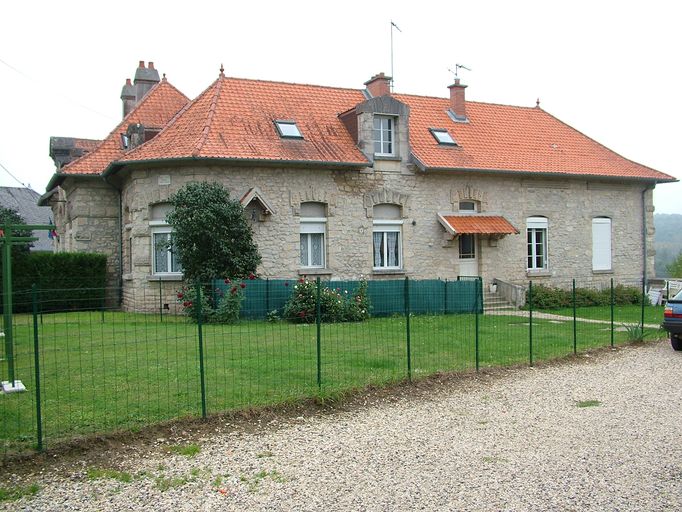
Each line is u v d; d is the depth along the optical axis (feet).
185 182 62.64
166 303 61.00
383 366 36.73
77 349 39.32
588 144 88.48
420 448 24.75
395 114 70.74
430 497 20.15
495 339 48.01
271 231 64.75
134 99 89.86
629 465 22.95
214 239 58.59
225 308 53.36
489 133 82.23
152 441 24.56
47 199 97.25
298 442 25.20
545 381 36.37
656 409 30.53
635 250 87.15
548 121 90.22
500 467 22.75
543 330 53.52
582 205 83.05
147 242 63.98
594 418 28.99
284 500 19.88
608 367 40.50
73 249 76.74
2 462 21.86
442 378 35.42
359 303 58.03
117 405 27.66
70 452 23.06
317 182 67.05
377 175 69.97
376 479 21.59
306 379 32.73
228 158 61.26
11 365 30.27
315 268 66.85
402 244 71.36
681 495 20.29
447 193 73.82
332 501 19.83
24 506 19.27
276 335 46.57
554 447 24.95
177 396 29.12
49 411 26.68
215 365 35.17
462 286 65.77
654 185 88.12
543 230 80.69
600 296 78.59
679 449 24.68
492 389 34.32
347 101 76.38
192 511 19.10
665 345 48.65
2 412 26.53
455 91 82.99
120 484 20.93
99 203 72.90
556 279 80.94
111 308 36.86
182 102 81.15
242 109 68.90
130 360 36.70
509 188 77.71
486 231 72.54
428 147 75.00
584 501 19.85
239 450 24.16
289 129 68.18
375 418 28.66
